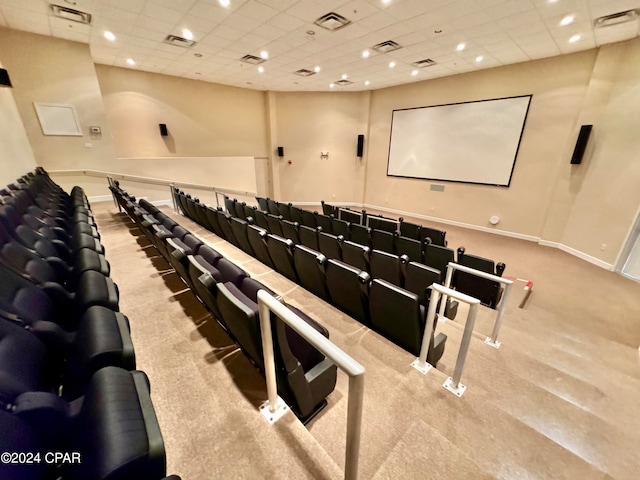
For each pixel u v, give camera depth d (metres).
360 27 3.99
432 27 3.95
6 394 0.75
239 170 7.97
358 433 0.81
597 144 4.64
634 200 4.10
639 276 4.07
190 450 1.07
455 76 6.33
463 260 3.04
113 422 0.69
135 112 6.50
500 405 1.58
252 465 1.02
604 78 4.48
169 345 1.66
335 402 1.45
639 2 3.16
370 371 1.62
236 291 1.27
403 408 1.40
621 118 4.27
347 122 8.57
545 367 1.95
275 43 4.61
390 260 2.38
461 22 3.79
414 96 7.16
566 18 3.60
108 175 5.83
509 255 5.04
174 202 5.91
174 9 3.59
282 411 1.22
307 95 8.39
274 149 8.66
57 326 1.21
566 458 1.22
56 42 4.81
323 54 5.08
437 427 1.32
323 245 3.06
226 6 3.49
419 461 1.12
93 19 3.93
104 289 1.45
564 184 5.19
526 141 5.61
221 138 7.90
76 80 5.11
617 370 2.18
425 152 7.21
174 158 6.82
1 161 3.50
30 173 4.38
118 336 1.09
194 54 5.21
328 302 2.37
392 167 8.04
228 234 3.70
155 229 2.34
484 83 5.93
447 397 1.47
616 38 4.15
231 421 1.18
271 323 1.05
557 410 1.57
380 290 1.70
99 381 0.80
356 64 5.64
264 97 8.40
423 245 3.24
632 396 1.81
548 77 5.16
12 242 1.70
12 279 1.30
